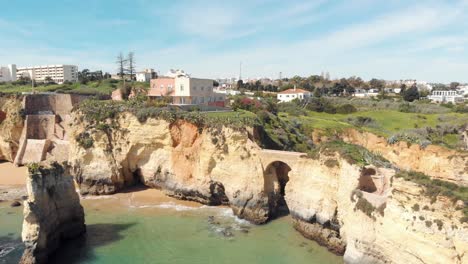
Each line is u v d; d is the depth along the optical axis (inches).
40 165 1541.6
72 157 2426.2
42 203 1467.8
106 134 2388.0
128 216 1953.7
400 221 1182.9
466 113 4003.4
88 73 6136.8
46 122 3102.9
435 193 1103.0
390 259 1227.9
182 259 1483.8
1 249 1537.9
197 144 2236.7
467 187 1136.8
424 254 1096.8
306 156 1782.7
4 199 2199.8
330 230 1606.8
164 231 1760.6
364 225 1347.2
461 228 1016.2
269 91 6776.6
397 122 3703.3
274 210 1984.5
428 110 4323.3
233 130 2070.6
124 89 3627.0
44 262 1430.9
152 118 2340.1
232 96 4404.5
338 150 1644.9
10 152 3016.7
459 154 2206.0
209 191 2151.8
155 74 5999.0
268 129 2632.9
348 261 1398.9
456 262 1023.6
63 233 1610.5
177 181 2265.0
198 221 1902.1
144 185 2484.0
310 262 1469.0
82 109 2541.8
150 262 1455.5
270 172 2004.2
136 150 2404.0
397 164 2596.0
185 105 2901.1
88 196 2306.8
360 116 3905.0
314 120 3558.1
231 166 2047.2
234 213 2007.9
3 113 3147.1
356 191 1439.5
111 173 2327.8
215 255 1520.7
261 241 1663.4
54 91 4087.1
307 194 1720.0
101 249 1561.3
